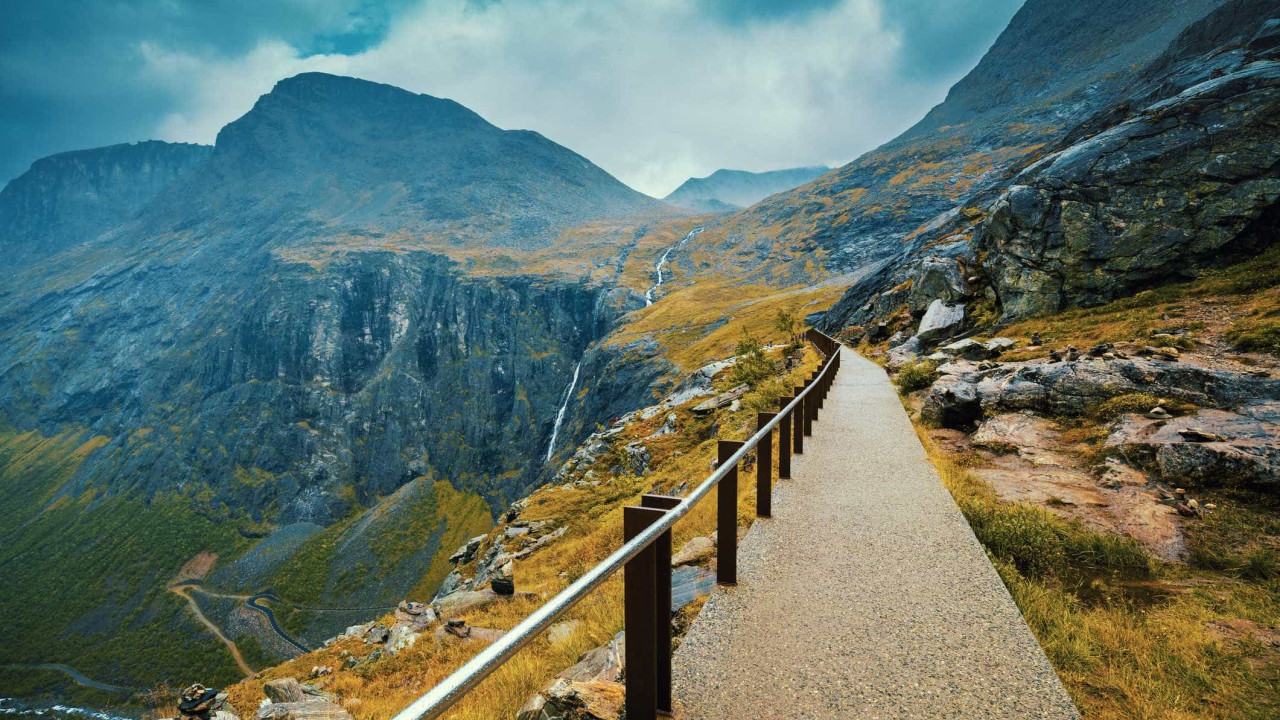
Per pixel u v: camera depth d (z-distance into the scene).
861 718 2.97
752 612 4.23
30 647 161.25
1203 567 6.02
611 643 4.67
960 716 2.98
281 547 185.38
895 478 8.12
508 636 1.50
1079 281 23.19
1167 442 8.35
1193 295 18.61
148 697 11.02
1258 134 21.53
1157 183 23.00
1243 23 81.94
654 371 144.38
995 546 6.23
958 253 37.47
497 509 179.25
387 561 163.00
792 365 35.56
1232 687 3.69
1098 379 11.26
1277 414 8.66
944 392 13.16
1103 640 4.39
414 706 1.14
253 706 12.81
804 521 6.34
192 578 182.00
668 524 2.75
